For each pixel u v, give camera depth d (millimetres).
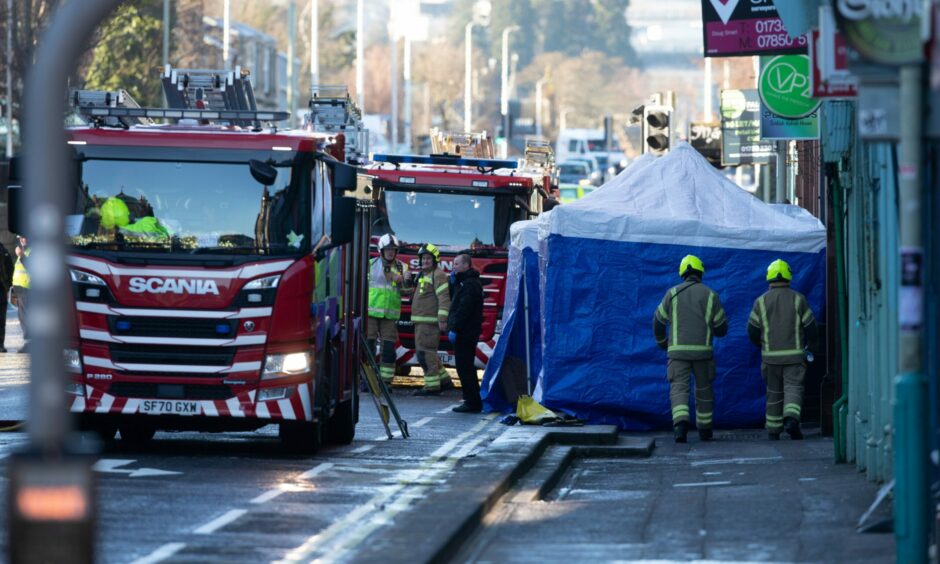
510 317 52188
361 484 32000
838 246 38312
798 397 44469
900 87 20250
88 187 35906
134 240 35688
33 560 16469
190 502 28828
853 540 24859
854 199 35906
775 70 48438
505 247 63469
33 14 107812
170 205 35875
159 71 44750
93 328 35531
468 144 79312
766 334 44594
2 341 69688
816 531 25969
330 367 38375
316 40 168875
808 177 66562
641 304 48281
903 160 20172
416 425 47469
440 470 34656
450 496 28766
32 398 16719
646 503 30625
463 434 44375
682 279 48375
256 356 35469
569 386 48094
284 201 35938
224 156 35969
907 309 20297
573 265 48281
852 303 36281
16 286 69500
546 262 48531
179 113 37531
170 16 142875
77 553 16469
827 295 44406
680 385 44906
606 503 30828
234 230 35750
